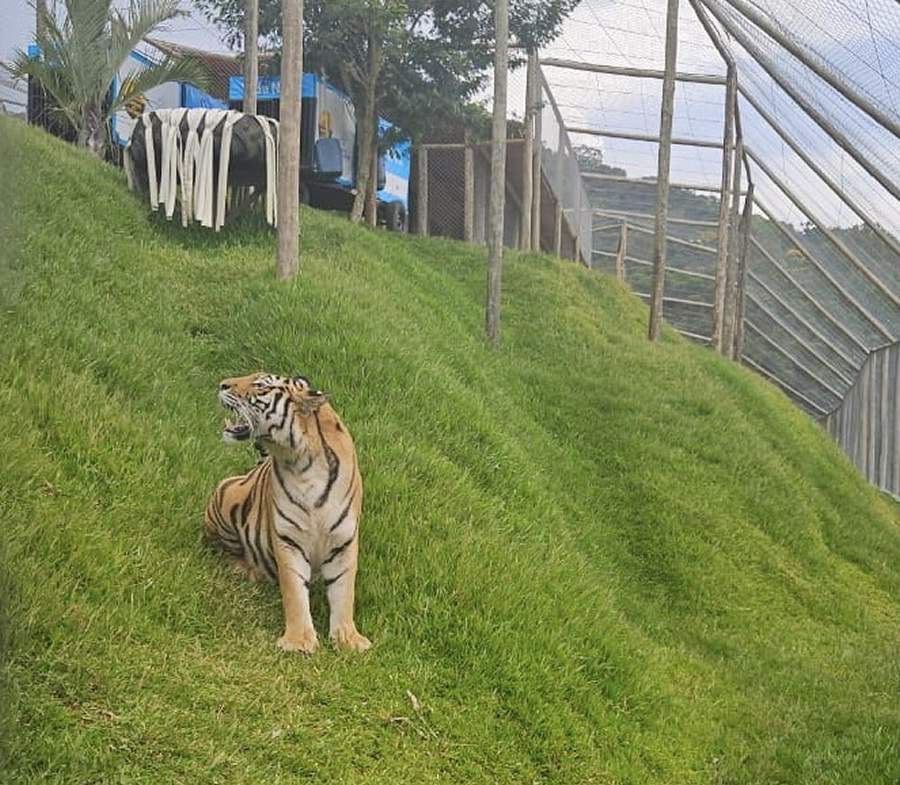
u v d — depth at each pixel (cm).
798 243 1894
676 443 1087
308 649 510
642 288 2736
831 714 679
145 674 441
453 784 464
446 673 532
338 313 873
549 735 522
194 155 1061
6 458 532
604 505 950
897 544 1184
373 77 1605
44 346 664
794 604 902
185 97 1652
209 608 520
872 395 2133
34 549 483
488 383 1028
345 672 503
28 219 825
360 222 1623
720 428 1152
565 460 995
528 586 618
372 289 1043
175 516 572
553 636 586
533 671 554
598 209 2372
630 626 721
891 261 1547
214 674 465
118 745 399
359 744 463
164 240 1049
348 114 1727
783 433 1343
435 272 1402
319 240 1218
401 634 545
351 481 532
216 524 564
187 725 424
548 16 1681
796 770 596
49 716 397
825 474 1309
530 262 1625
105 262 870
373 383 794
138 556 518
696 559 898
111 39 1322
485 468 777
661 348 1433
